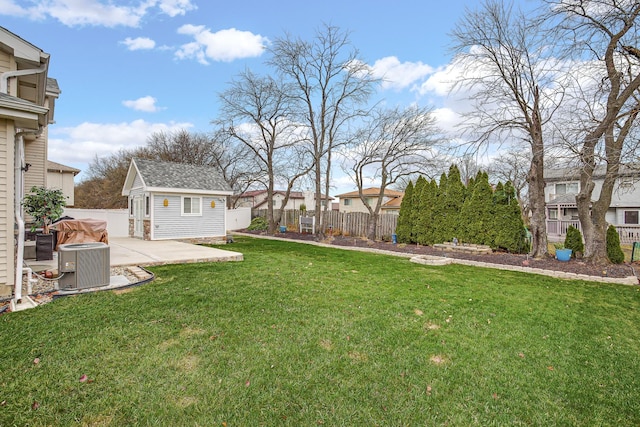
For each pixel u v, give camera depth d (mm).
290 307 4578
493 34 9531
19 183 5938
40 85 7164
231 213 23328
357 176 16016
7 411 2221
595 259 9078
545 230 10047
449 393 2738
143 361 2918
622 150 8008
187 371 2812
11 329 3426
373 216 15484
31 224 7289
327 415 2373
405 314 4609
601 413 2570
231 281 5828
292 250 12078
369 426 2291
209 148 29016
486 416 2471
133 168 14156
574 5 8016
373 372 2986
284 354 3199
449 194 13164
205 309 4273
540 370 3199
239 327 3770
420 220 13820
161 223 13000
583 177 9094
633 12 7566
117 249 9719
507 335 4035
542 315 4867
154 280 5699
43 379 2580
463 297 5684
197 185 13930
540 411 2564
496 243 11703
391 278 7023
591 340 3992
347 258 10109
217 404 2416
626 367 3324
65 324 3592
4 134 4504
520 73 9523
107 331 3445
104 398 2410
